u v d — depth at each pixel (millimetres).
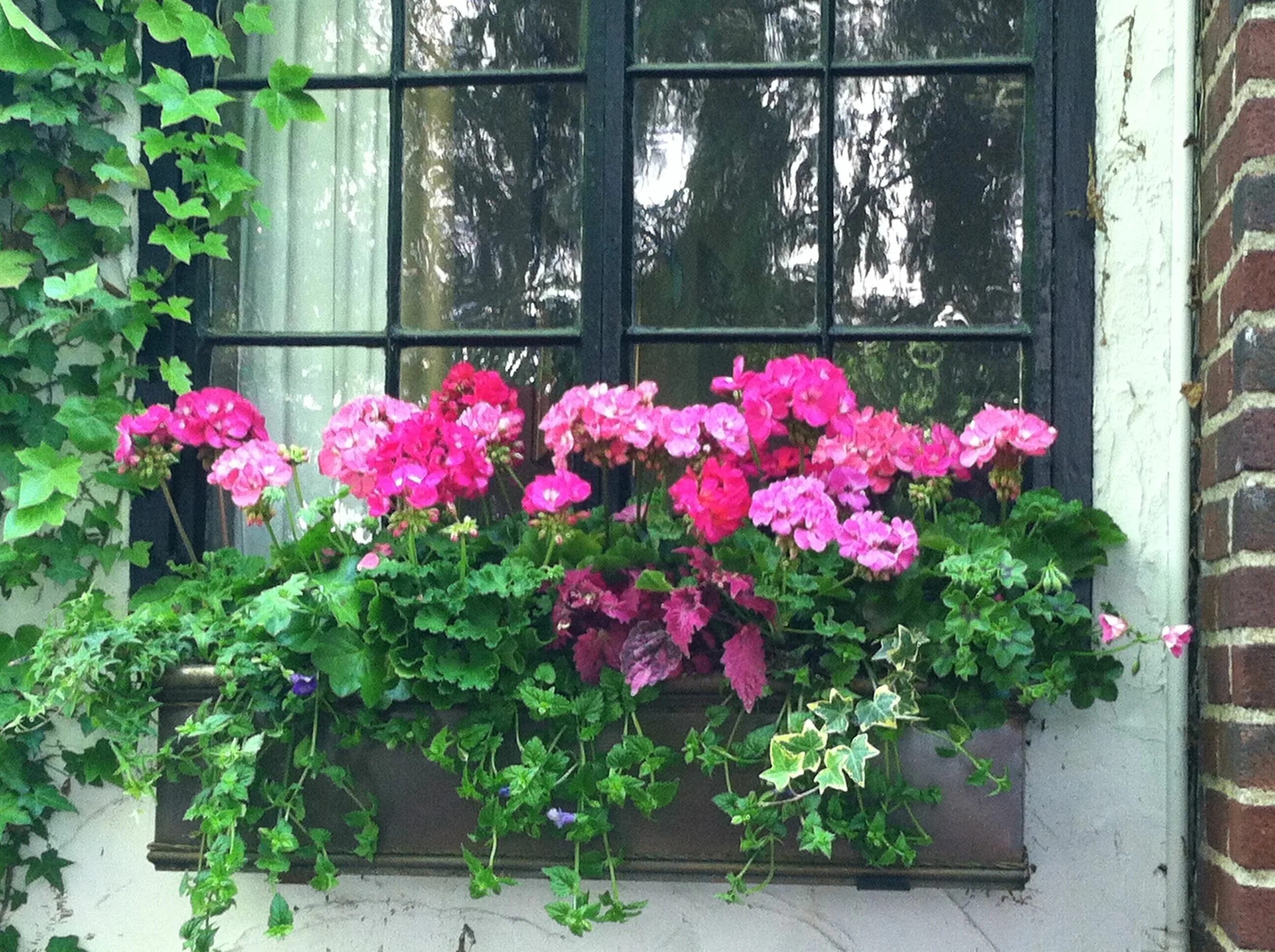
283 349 2127
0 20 1904
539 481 1726
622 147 2043
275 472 1767
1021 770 1700
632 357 2049
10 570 1964
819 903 1849
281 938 1891
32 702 1719
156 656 1717
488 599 1695
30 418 1987
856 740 1601
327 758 1766
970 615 1642
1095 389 1888
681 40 2084
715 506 1631
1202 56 1843
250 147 2154
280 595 1646
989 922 1828
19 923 1965
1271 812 1540
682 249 2064
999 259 2012
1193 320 1849
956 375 1996
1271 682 1549
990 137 2027
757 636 1672
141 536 2010
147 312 2014
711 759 1664
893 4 2061
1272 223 1570
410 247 2127
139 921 1956
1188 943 1798
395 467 1690
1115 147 1900
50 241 1988
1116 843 1821
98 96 2033
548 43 2123
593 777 1696
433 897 1901
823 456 1780
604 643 1724
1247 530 1562
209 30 2023
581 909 1659
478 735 1708
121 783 1942
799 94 2068
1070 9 1941
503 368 2080
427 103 2135
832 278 2041
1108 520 1786
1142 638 1705
